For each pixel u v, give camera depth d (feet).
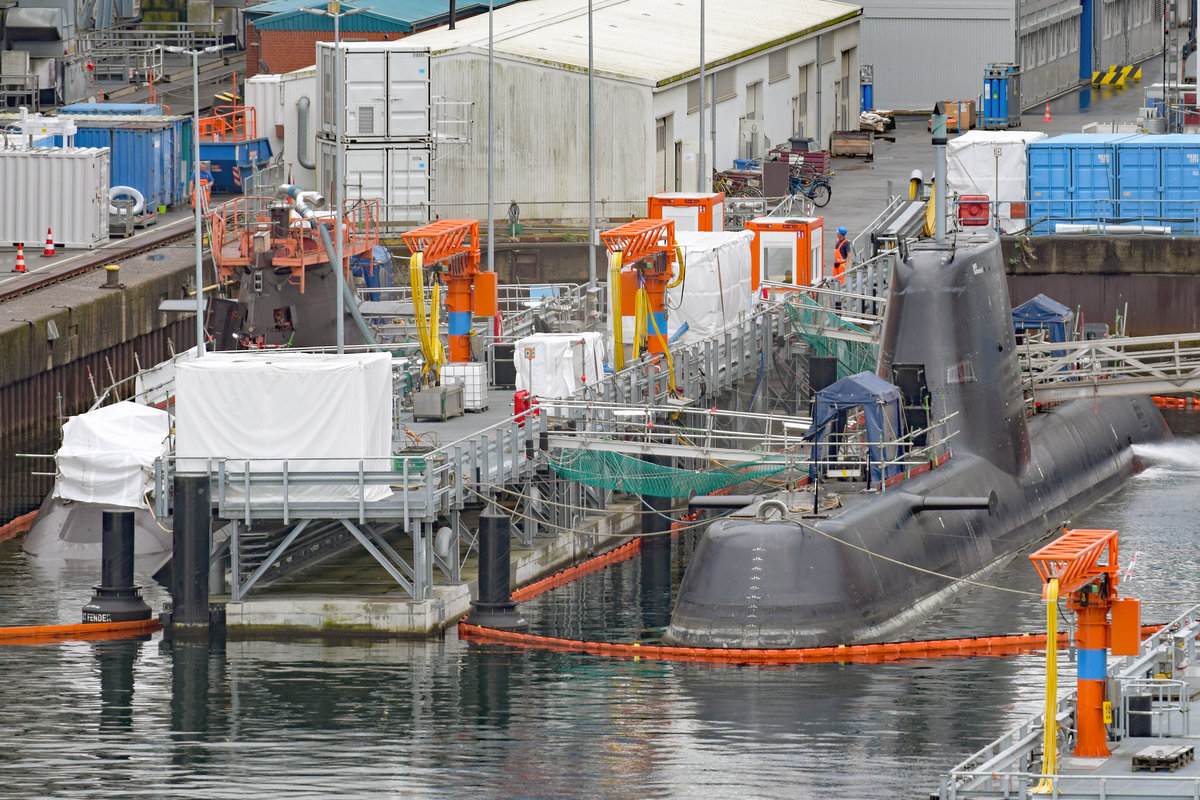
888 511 533.96
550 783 407.03
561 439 568.82
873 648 498.28
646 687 472.03
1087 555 357.00
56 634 516.73
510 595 536.42
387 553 522.06
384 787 405.59
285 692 468.75
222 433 515.50
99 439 609.83
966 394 589.73
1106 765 364.99
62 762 421.59
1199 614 517.14
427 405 593.01
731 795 399.24
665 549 620.08
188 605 517.14
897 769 413.80
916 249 594.65
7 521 637.30
